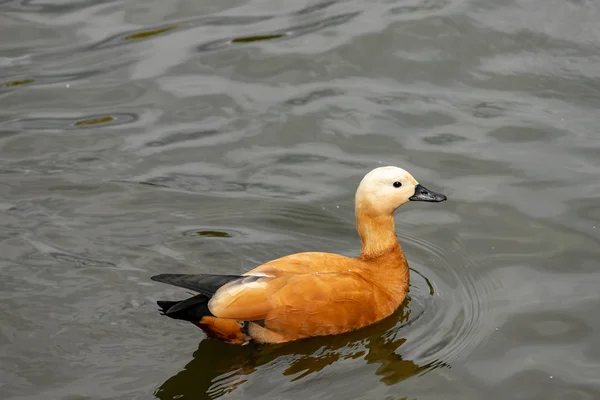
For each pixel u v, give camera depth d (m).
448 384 10.59
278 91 17.09
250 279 11.05
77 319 11.65
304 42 18.38
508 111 16.31
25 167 15.08
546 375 10.70
